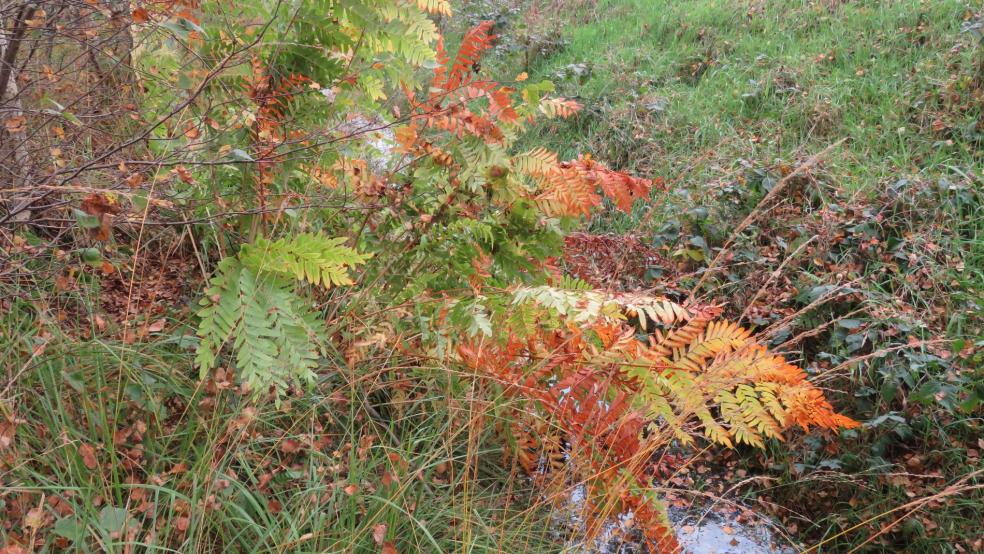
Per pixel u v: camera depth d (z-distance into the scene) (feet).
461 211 7.87
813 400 6.74
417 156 7.93
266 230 7.67
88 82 8.53
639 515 7.42
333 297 8.22
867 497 9.50
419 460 7.93
